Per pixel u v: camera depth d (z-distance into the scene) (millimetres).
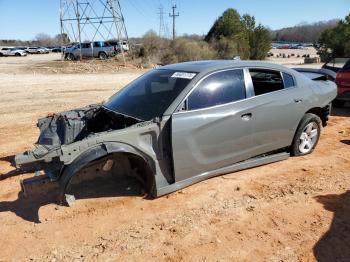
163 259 3471
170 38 45438
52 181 4051
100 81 19250
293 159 5914
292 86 5645
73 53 40531
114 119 4773
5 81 18359
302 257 3496
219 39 48594
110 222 4070
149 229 3943
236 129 4832
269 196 4676
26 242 3732
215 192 4738
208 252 3564
